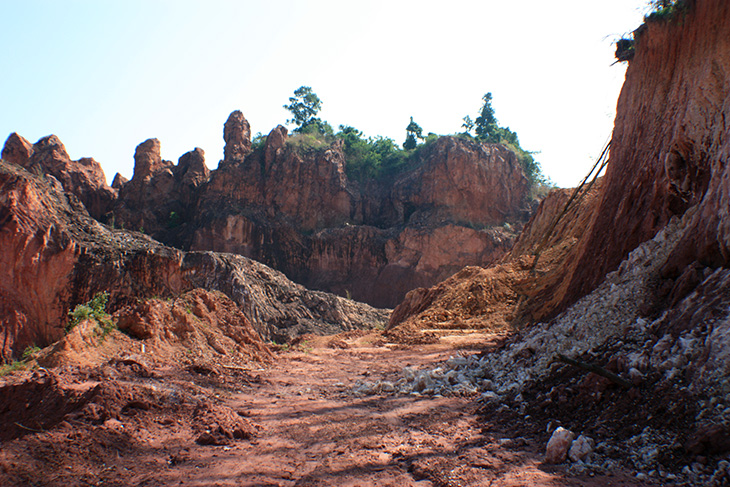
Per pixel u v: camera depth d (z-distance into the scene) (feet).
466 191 302.86
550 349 27.63
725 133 25.88
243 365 40.91
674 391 15.97
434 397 27.91
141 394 22.49
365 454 17.94
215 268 198.18
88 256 195.93
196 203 310.04
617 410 17.33
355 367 45.11
